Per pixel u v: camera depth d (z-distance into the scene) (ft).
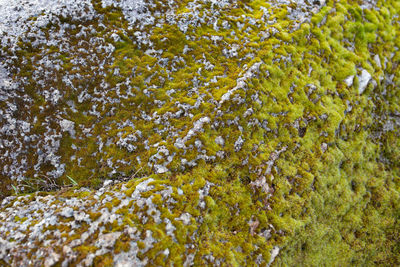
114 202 13.38
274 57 18.61
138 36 18.11
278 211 15.61
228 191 14.99
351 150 19.19
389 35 23.15
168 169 14.84
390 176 20.43
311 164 17.33
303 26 20.08
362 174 19.42
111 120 16.42
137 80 17.20
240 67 18.29
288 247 15.40
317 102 18.72
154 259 12.16
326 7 21.63
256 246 14.44
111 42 17.52
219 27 19.79
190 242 13.04
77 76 16.51
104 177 15.46
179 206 13.65
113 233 12.29
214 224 14.11
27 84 15.79
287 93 18.24
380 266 18.83
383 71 22.02
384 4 24.44
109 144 15.99
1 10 16.93
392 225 19.33
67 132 15.76
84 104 16.38
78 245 11.90
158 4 19.53
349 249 17.98
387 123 21.31
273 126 17.10
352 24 22.06
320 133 18.24
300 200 16.34
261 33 19.58
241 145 16.12
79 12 17.57
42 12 17.07
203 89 17.38
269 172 16.14
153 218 13.01
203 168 15.03
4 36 16.02
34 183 14.94
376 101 21.12
